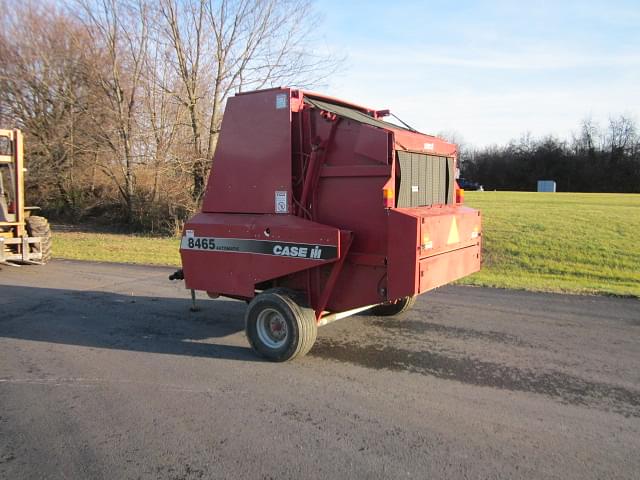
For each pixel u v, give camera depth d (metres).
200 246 6.06
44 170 23.94
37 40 23.33
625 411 4.24
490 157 83.44
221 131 6.04
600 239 13.81
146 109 20.48
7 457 3.62
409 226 4.84
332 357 5.64
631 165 70.44
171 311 7.80
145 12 19.59
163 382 4.98
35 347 6.12
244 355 5.76
